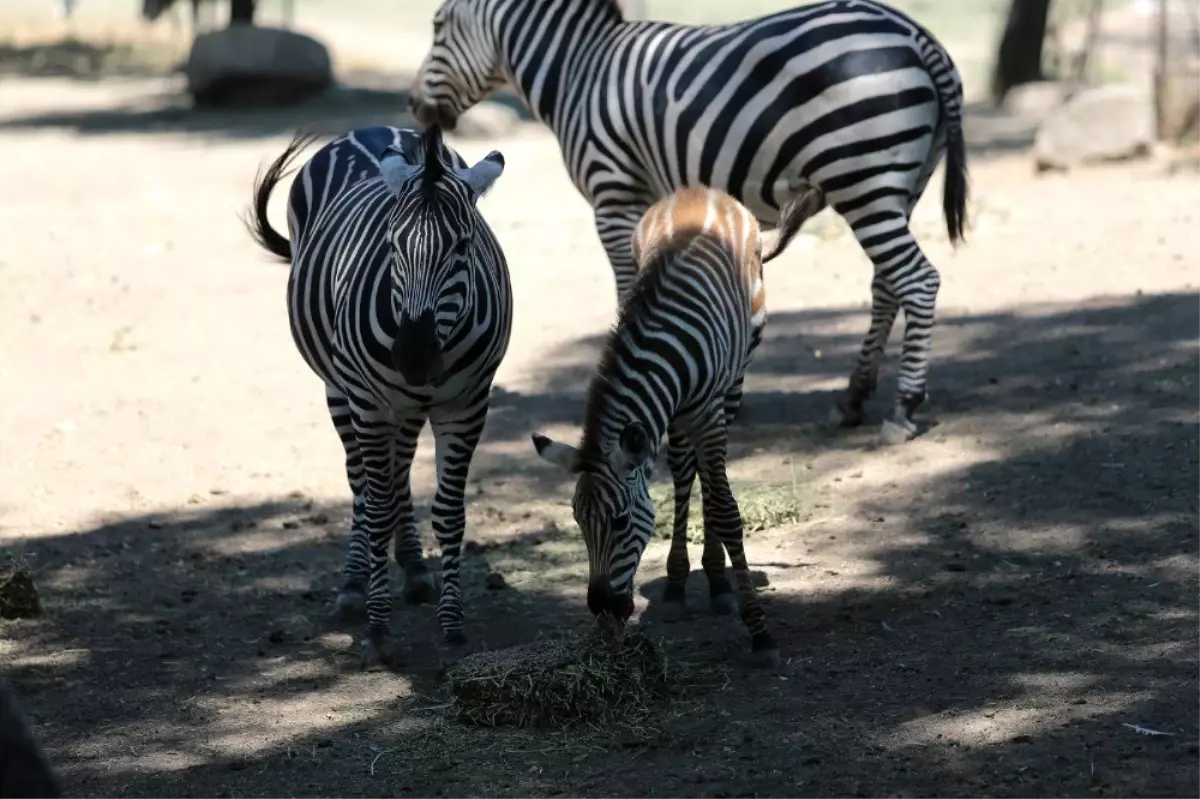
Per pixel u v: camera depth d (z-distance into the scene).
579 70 13.97
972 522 11.39
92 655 10.06
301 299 10.46
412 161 9.87
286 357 17.25
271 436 14.69
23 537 12.36
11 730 3.97
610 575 8.20
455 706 8.90
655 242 9.81
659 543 11.84
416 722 8.84
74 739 8.77
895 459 12.95
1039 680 8.63
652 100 13.19
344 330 9.36
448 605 9.77
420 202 8.51
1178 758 7.54
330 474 13.74
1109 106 24.81
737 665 9.30
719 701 8.78
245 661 9.91
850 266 19.92
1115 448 12.48
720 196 10.38
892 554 10.99
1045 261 18.88
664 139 13.16
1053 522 11.16
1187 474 11.73
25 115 40.03
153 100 43.12
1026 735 7.93
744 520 11.82
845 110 12.48
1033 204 22.36
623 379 8.46
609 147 13.62
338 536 12.33
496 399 15.52
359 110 40.38
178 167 30.70
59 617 10.77
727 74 12.77
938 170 26.22
